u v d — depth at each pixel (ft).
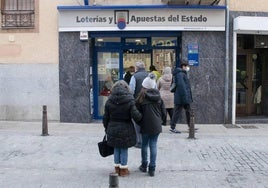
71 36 45.52
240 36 49.21
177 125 44.34
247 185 24.75
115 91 25.48
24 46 46.14
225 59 45.34
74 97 45.75
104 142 26.58
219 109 45.62
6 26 46.29
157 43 47.21
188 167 28.55
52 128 42.09
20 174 26.99
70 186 24.52
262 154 32.12
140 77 32.35
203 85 45.44
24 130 40.73
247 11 45.75
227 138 37.68
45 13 45.80
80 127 43.01
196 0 42.80
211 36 45.27
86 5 44.91
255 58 50.75
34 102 46.29
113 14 44.91
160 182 25.27
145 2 45.09
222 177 26.35
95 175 26.73
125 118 25.59
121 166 26.30
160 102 26.23
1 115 46.62
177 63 47.14
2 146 34.04
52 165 29.01
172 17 44.70
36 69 46.09
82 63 45.57
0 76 46.44
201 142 35.91
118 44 47.29
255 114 51.21
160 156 31.30
